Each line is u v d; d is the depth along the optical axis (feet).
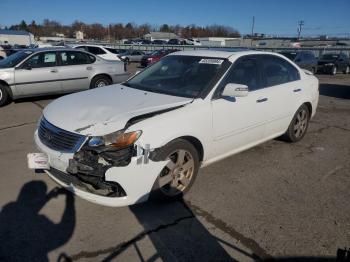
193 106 12.30
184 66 14.84
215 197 12.64
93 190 10.77
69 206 11.79
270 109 15.72
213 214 11.51
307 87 18.38
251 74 15.08
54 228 10.56
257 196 12.84
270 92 15.70
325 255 9.64
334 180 14.48
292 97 17.19
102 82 32.91
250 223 11.07
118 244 9.89
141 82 15.17
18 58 29.09
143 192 10.74
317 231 10.75
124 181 10.23
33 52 29.22
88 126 10.59
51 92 30.19
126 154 10.25
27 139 18.95
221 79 13.48
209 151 13.05
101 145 10.18
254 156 16.93
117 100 12.66
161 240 10.11
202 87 13.21
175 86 13.91
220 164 15.74
